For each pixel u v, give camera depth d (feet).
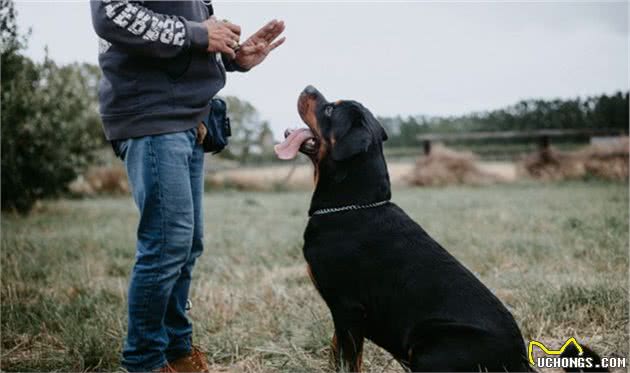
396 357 9.02
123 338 11.44
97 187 52.13
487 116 70.54
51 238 22.09
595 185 46.57
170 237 8.52
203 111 8.89
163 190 8.42
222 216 31.14
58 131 31.68
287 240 21.15
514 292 13.66
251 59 10.43
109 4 7.78
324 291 9.40
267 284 15.33
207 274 16.92
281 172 60.80
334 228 9.49
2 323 12.33
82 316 12.96
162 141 8.41
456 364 7.83
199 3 9.23
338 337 9.23
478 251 18.45
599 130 58.75
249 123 67.21
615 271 15.42
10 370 10.33
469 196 40.29
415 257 8.93
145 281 8.55
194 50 8.59
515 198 36.86
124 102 8.39
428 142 63.10
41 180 31.14
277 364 10.44
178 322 9.80
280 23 10.50
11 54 26.43
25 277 16.16
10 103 27.81
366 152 9.92
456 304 8.32
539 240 19.77
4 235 21.97
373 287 8.96
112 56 8.45
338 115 9.97
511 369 7.86
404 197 40.93
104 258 19.19
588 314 12.25
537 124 67.15
